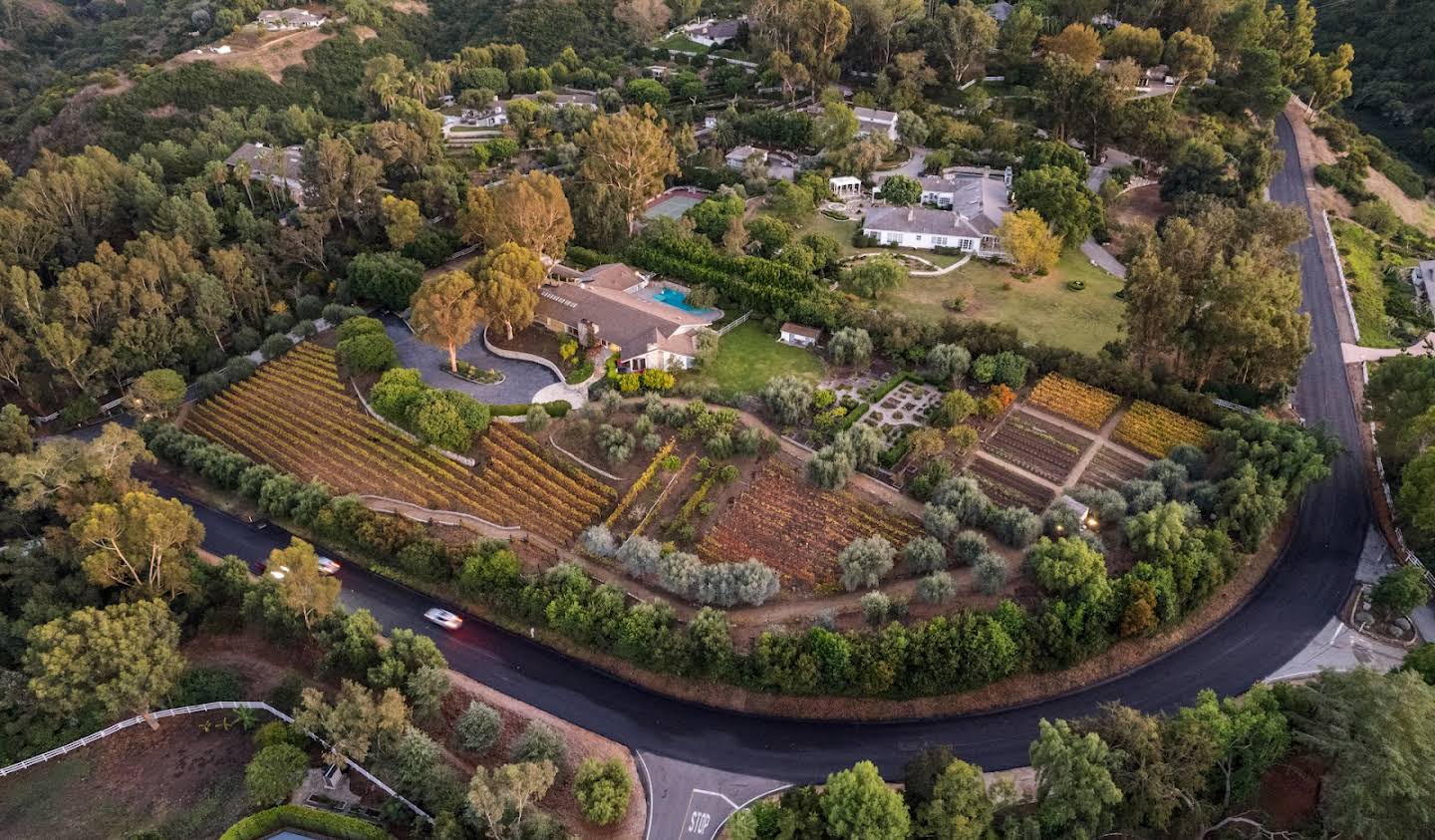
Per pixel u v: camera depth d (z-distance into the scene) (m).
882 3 198.88
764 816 64.69
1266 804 68.56
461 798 67.31
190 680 79.75
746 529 94.00
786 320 126.81
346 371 123.56
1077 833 60.81
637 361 117.56
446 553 90.62
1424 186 178.00
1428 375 92.38
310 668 82.19
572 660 85.38
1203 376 109.88
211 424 115.44
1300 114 188.75
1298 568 91.81
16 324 119.00
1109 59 192.50
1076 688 80.75
